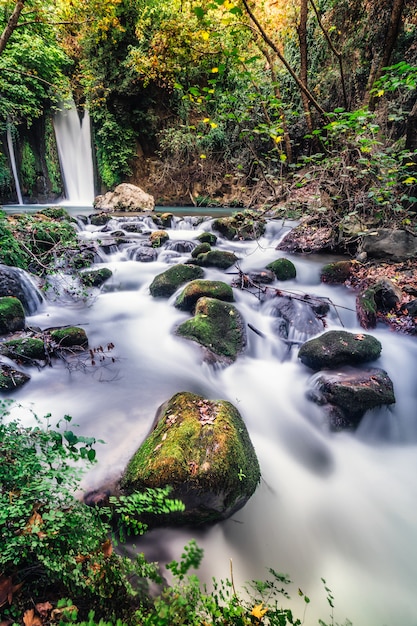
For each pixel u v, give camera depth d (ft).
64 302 21.84
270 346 17.95
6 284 18.47
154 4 48.52
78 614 5.15
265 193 29.96
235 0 19.76
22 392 12.71
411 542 9.75
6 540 5.09
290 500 10.65
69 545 5.56
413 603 8.23
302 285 24.66
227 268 26.48
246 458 9.29
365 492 11.30
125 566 5.82
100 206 57.31
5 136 56.13
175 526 8.68
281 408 14.44
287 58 51.67
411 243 23.50
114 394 13.03
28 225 24.89
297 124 47.83
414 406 14.78
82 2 26.81
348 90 44.06
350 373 14.69
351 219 25.23
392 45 25.13
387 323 19.24
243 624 5.00
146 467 8.44
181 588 5.15
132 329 19.20
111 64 58.54
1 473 5.89
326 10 45.78
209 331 17.20
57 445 6.42
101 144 65.46
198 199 65.67
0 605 4.82
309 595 8.13
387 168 20.30
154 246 31.14
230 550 8.89
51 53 47.65
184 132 62.03
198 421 9.54
